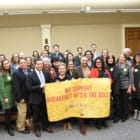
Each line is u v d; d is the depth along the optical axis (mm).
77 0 8727
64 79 4707
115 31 9609
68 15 9094
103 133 4582
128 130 4688
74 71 4852
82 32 9500
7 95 4535
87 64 5023
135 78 5078
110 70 5051
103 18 9336
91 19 9312
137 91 5070
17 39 9266
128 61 5383
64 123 4910
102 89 4652
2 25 9016
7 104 4539
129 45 9742
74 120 5219
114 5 8883
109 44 9648
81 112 4656
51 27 9328
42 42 9359
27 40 9312
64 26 9398
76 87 4656
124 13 9297
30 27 9258
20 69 4598
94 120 5133
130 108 5398
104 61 5086
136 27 9609
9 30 9172
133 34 9695
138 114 5230
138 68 5098
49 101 4531
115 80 4934
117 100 5102
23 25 9148
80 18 9227
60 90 4582
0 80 4477
